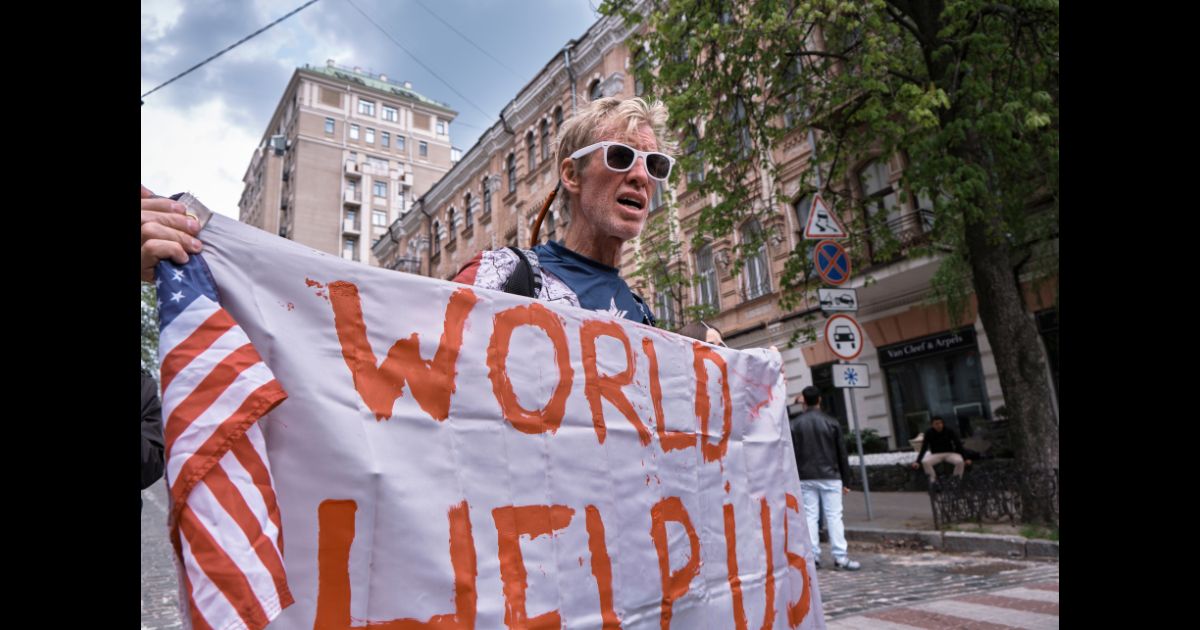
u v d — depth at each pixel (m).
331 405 1.19
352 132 68.44
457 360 1.40
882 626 4.10
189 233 1.11
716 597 1.85
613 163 1.86
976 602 4.57
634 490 1.69
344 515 1.16
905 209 13.21
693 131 9.80
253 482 1.00
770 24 8.23
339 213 65.62
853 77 8.91
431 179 72.31
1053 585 4.97
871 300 14.09
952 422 13.08
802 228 15.48
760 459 2.20
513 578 1.36
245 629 0.92
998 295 7.80
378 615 1.16
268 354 1.15
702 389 2.02
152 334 11.63
